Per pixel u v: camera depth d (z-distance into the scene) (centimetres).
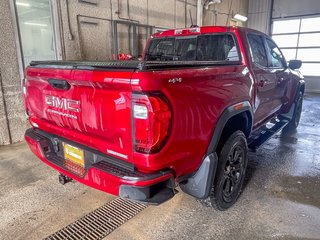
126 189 145
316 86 1069
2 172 309
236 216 222
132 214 225
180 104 147
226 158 212
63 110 185
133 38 594
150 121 133
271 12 1141
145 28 627
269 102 313
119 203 241
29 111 235
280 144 414
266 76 281
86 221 215
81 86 163
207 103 172
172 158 151
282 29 1130
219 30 257
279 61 350
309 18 1045
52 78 182
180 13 735
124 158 151
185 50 288
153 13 640
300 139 441
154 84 131
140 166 145
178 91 146
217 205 217
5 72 394
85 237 196
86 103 163
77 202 244
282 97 366
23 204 241
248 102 233
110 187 154
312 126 528
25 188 271
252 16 1193
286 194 260
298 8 1063
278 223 213
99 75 145
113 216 222
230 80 201
